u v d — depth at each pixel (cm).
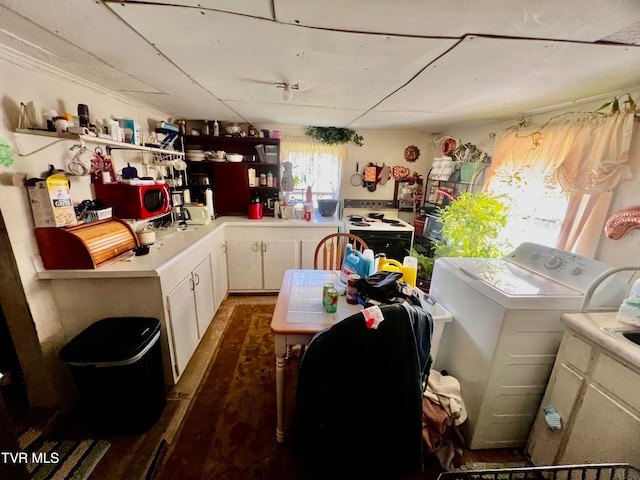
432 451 136
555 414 127
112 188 185
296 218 321
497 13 85
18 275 138
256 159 331
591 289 124
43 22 99
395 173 370
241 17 94
